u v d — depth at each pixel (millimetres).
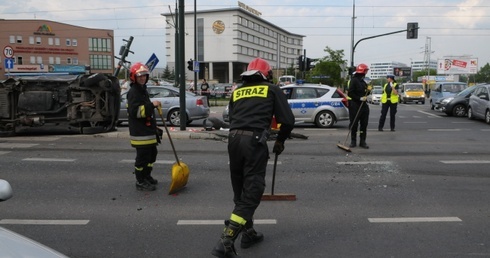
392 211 5523
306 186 6762
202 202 5969
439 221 5141
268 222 5133
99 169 8031
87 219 5281
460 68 74438
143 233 4816
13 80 12508
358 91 10203
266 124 4289
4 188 2721
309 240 4598
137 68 6125
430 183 6918
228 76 98188
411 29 29500
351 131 10461
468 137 12648
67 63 85062
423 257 4148
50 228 4977
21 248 2238
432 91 26922
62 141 11688
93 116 12930
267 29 110750
